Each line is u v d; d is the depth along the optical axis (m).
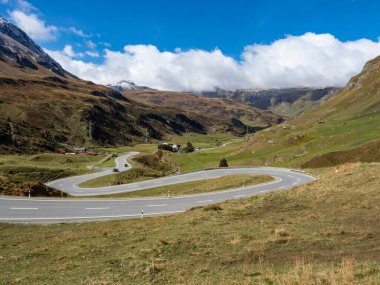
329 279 12.41
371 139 94.12
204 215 28.53
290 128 140.00
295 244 19.83
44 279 15.81
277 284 12.81
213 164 116.94
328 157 84.31
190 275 15.59
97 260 18.53
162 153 154.75
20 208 33.38
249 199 34.88
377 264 14.55
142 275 15.91
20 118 198.00
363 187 34.25
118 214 32.97
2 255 20.00
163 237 22.03
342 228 22.58
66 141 197.25
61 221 29.39
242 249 19.28
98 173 106.12
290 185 54.09
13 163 109.44
